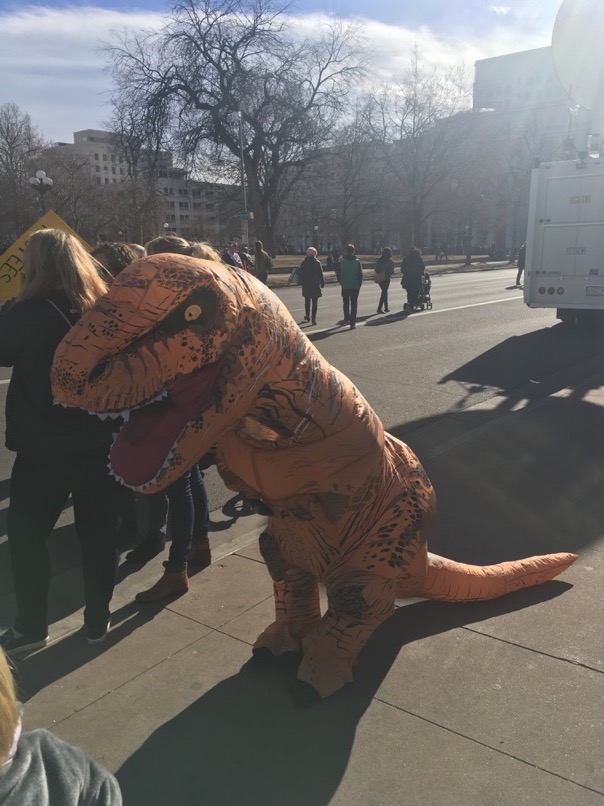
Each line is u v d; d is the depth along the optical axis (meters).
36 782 0.95
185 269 1.97
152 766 2.34
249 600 3.43
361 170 57.28
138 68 37.03
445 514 4.42
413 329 13.97
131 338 1.91
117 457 2.07
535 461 5.45
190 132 37.66
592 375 9.02
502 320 15.24
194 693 2.72
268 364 2.12
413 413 7.27
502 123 74.81
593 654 2.88
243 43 37.00
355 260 14.20
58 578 3.86
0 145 63.31
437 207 64.62
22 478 2.94
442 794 2.19
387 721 2.52
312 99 40.44
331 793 2.21
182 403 2.04
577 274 12.22
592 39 10.34
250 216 37.31
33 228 7.25
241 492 2.64
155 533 3.95
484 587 3.20
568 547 3.93
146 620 3.27
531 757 2.32
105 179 121.75
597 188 11.77
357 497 2.45
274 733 2.48
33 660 2.98
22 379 2.77
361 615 2.59
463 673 2.78
